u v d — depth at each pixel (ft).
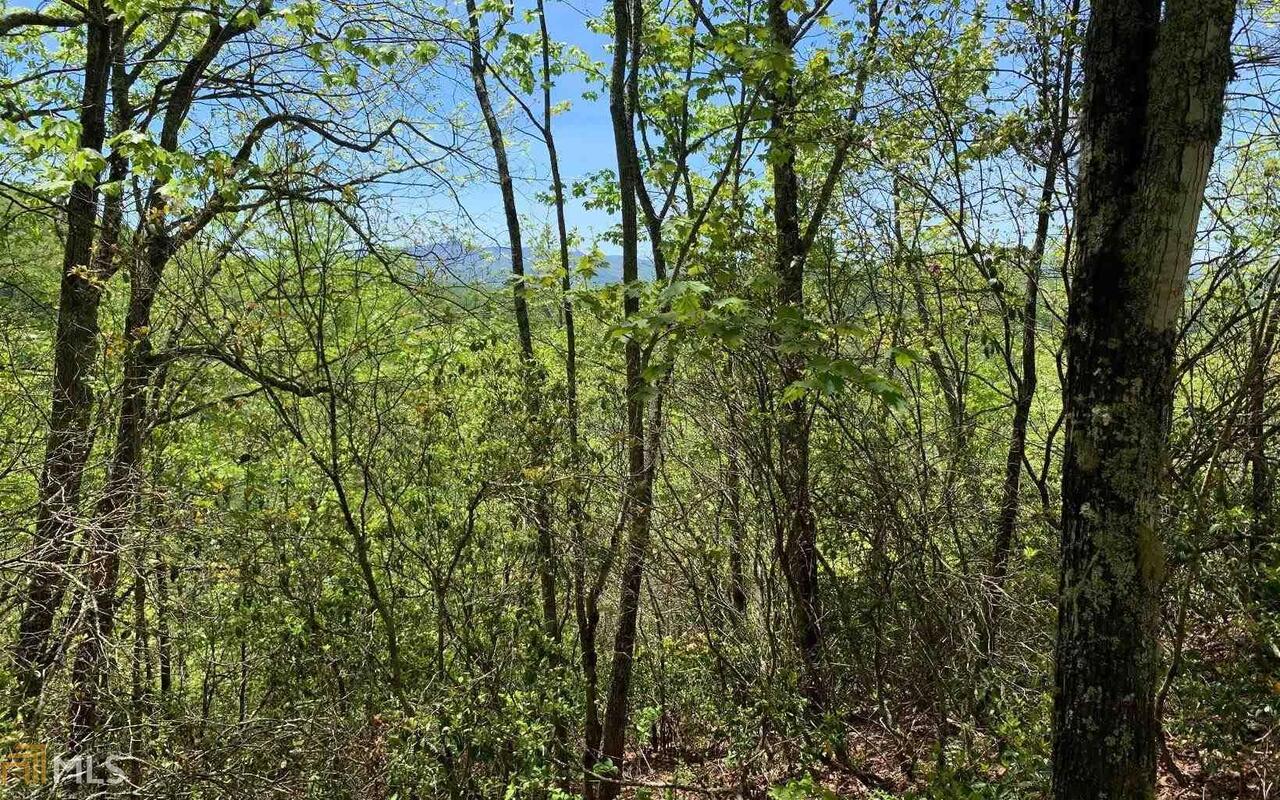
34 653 14.88
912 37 20.36
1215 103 9.04
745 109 20.51
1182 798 14.96
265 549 18.74
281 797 16.58
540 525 18.56
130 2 19.34
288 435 19.99
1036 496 22.72
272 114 23.06
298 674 18.69
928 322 20.43
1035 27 19.45
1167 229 9.21
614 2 19.61
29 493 18.33
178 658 18.40
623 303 15.81
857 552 19.31
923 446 18.99
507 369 20.29
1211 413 16.90
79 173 16.57
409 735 17.28
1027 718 14.28
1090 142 9.67
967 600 16.94
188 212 16.83
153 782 14.80
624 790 19.95
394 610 19.56
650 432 18.08
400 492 19.52
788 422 17.67
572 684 20.85
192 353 17.92
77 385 19.98
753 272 17.51
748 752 17.44
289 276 17.34
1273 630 14.33
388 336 18.57
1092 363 9.76
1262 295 17.83
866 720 19.35
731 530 18.98
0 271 22.89
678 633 20.33
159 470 18.65
